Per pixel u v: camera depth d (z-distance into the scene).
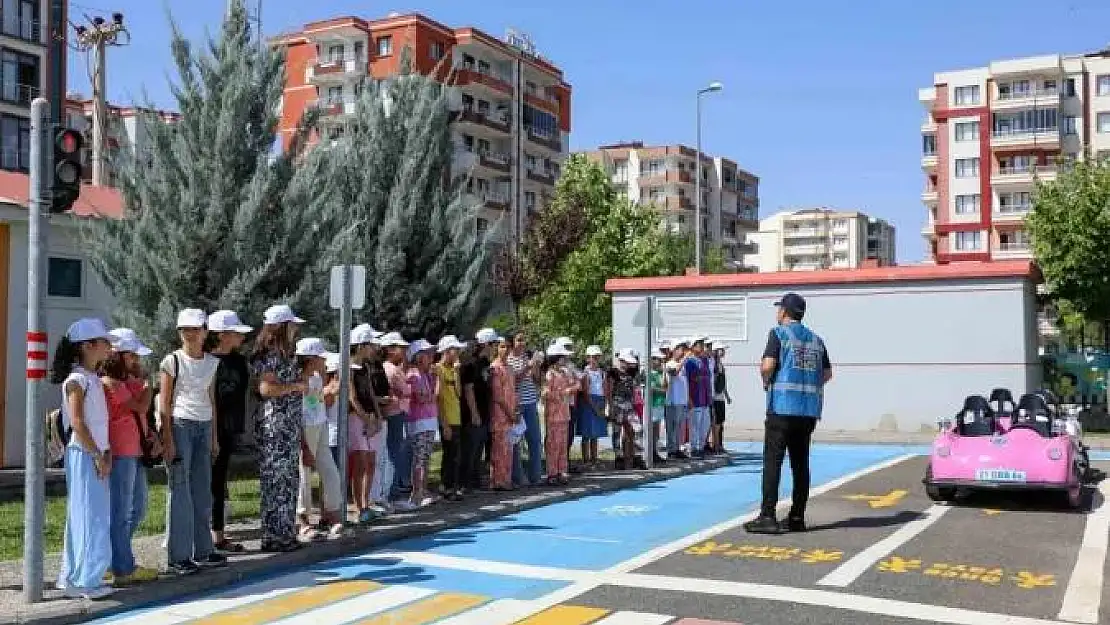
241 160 14.55
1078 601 7.38
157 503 12.30
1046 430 12.23
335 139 17.89
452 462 12.43
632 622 6.85
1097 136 74.56
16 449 16.06
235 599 7.72
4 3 55.34
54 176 7.71
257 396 9.30
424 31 64.50
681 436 17.38
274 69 15.07
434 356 13.41
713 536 10.08
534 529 10.69
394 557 9.25
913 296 23.38
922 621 6.82
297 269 14.91
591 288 43.28
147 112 14.57
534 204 73.81
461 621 7.00
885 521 10.92
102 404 7.58
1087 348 32.19
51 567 8.67
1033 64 74.56
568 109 79.75
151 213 14.22
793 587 7.81
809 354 10.30
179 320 8.25
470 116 66.00
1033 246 27.77
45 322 7.61
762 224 159.25
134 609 7.45
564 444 14.15
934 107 78.81
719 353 19.06
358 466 10.59
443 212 17.97
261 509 9.16
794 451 10.31
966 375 22.78
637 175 103.69
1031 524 10.70
